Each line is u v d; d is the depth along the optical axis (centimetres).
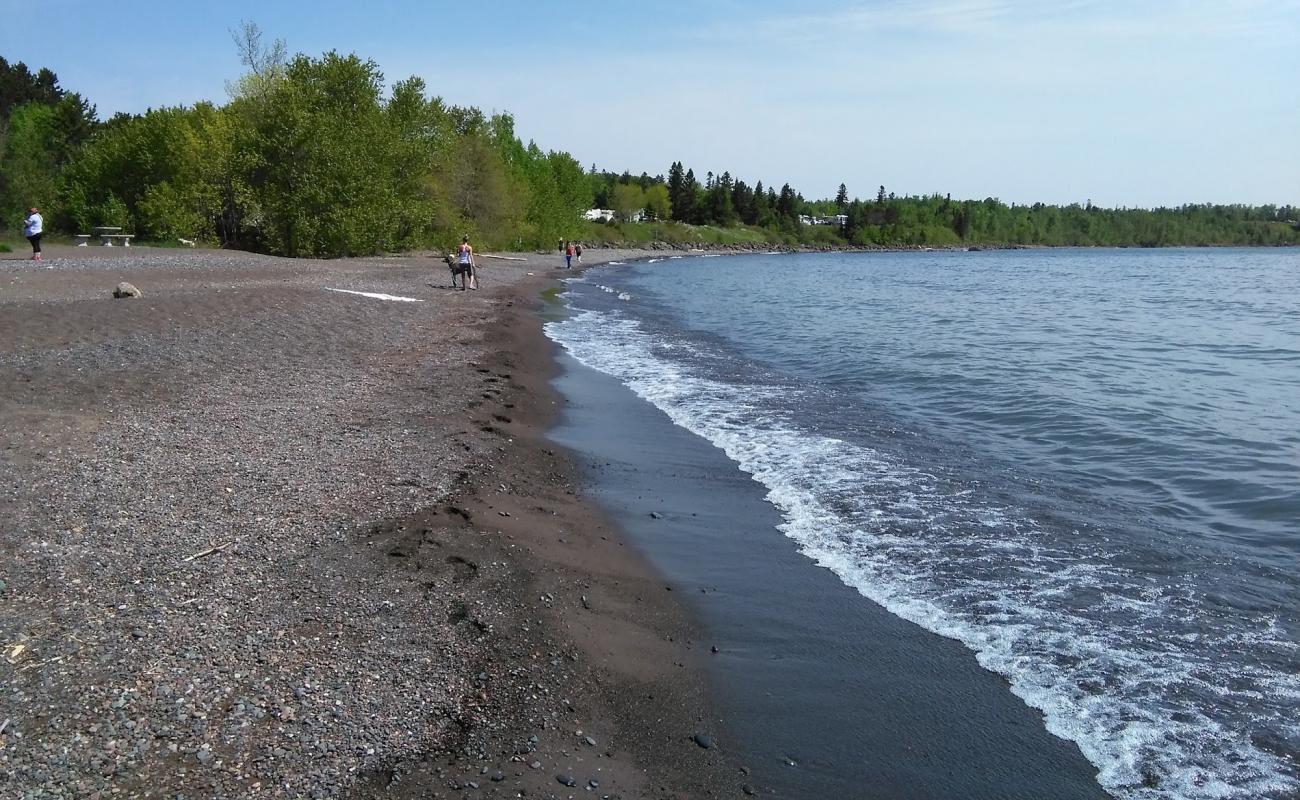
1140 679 573
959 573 746
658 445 1189
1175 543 819
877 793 470
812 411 1430
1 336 1440
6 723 461
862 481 1018
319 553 709
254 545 710
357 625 598
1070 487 1012
